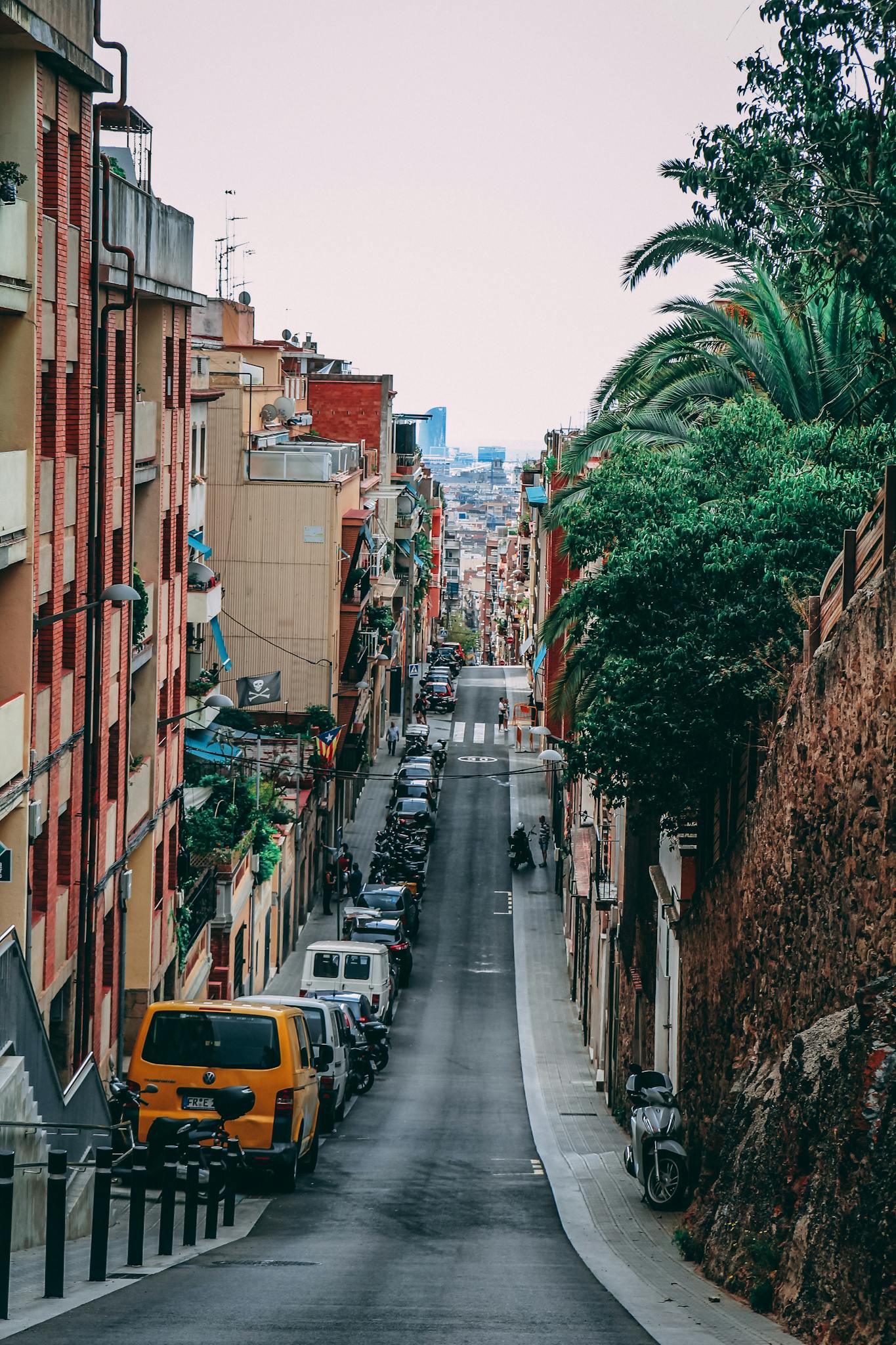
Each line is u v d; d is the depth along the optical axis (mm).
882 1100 10109
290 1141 17375
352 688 60219
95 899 23969
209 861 36938
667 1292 11820
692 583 18875
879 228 14492
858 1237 9727
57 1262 9719
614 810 33594
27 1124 11703
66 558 21891
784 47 14359
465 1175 21203
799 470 19594
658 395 25734
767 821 15867
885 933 11453
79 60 20250
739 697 18516
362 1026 33156
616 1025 30906
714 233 24047
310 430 78188
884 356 19516
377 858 57156
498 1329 8859
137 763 28641
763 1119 13445
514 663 148125
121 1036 26844
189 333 32344
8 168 17469
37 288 19031
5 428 19016
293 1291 10352
